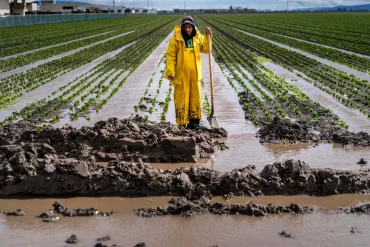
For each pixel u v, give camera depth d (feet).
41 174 27.96
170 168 32.60
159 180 28.14
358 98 57.62
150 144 34.45
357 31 193.16
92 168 28.84
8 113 51.88
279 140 39.11
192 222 24.58
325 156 35.29
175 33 37.96
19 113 51.26
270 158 34.73
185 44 37.88
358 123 46.09
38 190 27.89
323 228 23.93
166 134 35.76
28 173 27.86
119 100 57.67
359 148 37.40
